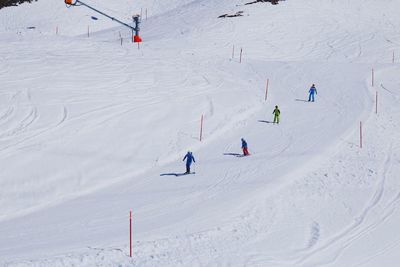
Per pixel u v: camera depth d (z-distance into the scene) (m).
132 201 22.84
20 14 78.31
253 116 36.78
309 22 68.81
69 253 16.86
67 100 34.62
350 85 45.00
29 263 15.68
